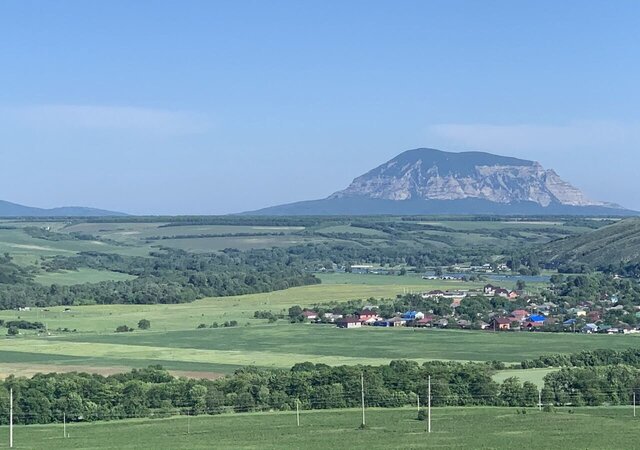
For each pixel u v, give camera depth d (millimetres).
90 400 147750
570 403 151875
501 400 153000
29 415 143750
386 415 144500
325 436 129500
